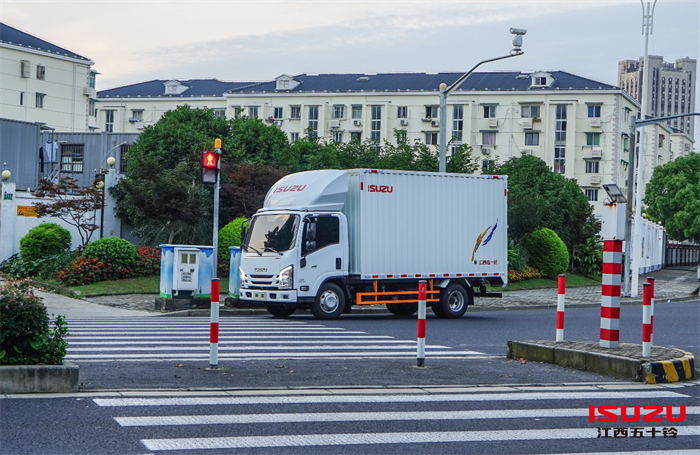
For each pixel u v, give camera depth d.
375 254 25.73
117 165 58.00
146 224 39.84
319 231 25.06
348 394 11.55
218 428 9.12
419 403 11.01
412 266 26.44
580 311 33.41
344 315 28.23
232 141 47.31
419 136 107.38
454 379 13.19
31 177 53.72
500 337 20.92
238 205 41.00
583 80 105.50
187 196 36.75
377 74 115.12
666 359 13.59
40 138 59.97
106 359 14.53
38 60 102.31
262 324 23.27
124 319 24.27
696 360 16.44
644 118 45.03
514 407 10.88
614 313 14.87
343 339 19.45
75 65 107.00
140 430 8.89
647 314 13.88
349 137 109.81
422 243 26.67
